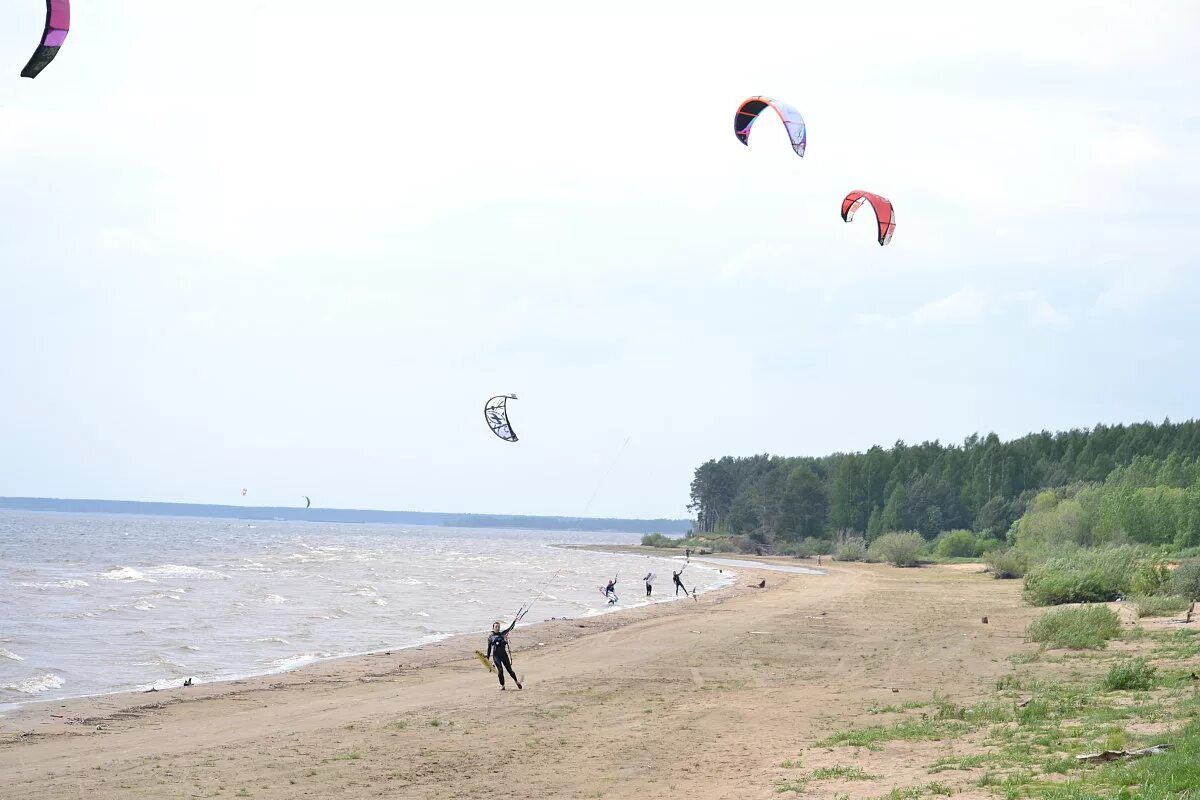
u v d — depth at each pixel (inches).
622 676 1096.2
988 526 4926.2
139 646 1432.1
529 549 7278.5
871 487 6023.6
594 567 4443.9
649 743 712.4
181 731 844.0
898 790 508.1
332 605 2158.0
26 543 5103.3
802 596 2421.3
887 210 1259.8
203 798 593.6
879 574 3631.9
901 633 1488.7
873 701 874.8
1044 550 2979.8
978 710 762.8
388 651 1414.9
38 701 991.0
